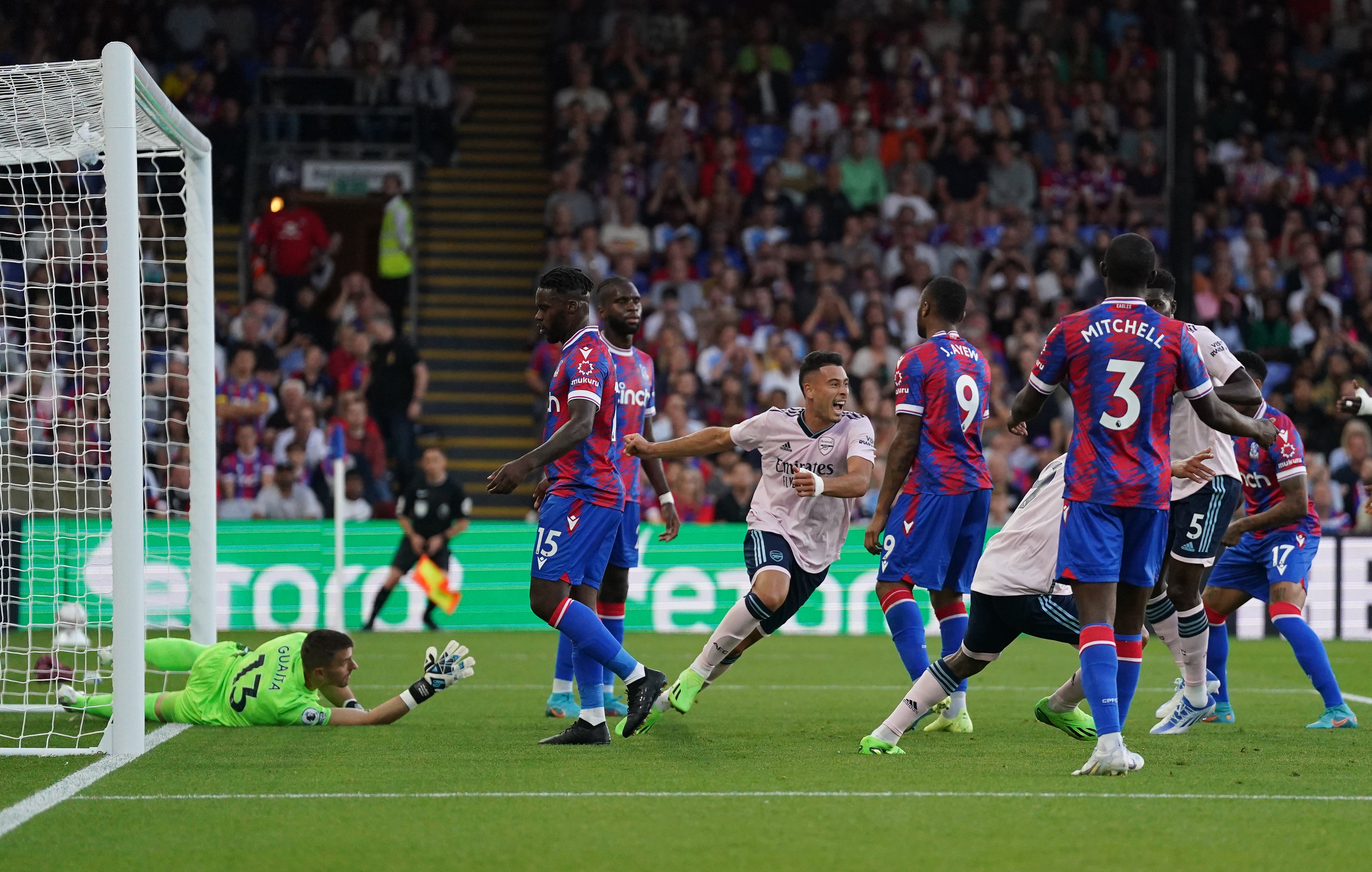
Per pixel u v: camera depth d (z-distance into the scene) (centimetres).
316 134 6412
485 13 7575
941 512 2295
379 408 5462
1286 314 6103
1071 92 7156
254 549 4519
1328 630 4569
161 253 5350
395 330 6128
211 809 1644
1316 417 5588
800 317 5997
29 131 2375
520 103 7256
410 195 6266
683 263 6062
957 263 6106
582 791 1755
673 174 6381
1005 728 2380
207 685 2359
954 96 6906
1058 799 1697
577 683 2519
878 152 6738
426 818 1586
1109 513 1805
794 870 1360
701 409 5538
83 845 1468
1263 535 2511
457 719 2484
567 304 2172
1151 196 6681
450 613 4588
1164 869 1364
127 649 2050
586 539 2139
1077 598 1848
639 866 1374
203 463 2531
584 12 7281
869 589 4672
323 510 4966
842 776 1862
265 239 5978
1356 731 2378
